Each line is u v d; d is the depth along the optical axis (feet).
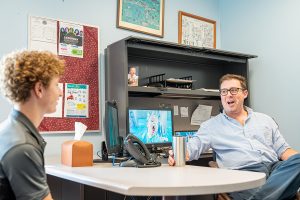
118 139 6.64
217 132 7.58
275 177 6.05
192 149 7.34
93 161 6.28
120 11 9.71
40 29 8.28
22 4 8.07
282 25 10.41
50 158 7.25
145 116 8.49
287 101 10.17
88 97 8.93
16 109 3.45
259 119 7.66
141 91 8.57
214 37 12.25
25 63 3.41
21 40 8.00
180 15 11.24
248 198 5.97
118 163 6.10
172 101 10.43
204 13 12.08
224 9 12.34
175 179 3.96
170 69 10.59
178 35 11.18
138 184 3.55
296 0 10.09
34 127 3.42
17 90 3.38
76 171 4.90
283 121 10.25
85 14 9.08
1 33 7.73
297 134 9.87
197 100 11.02
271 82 10.63
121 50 8.50
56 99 3.68
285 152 7.39
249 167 7.08
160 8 10.71
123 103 8.30
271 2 10.74
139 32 10.17
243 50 11.55
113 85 8.80
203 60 10.92
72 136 8.61
